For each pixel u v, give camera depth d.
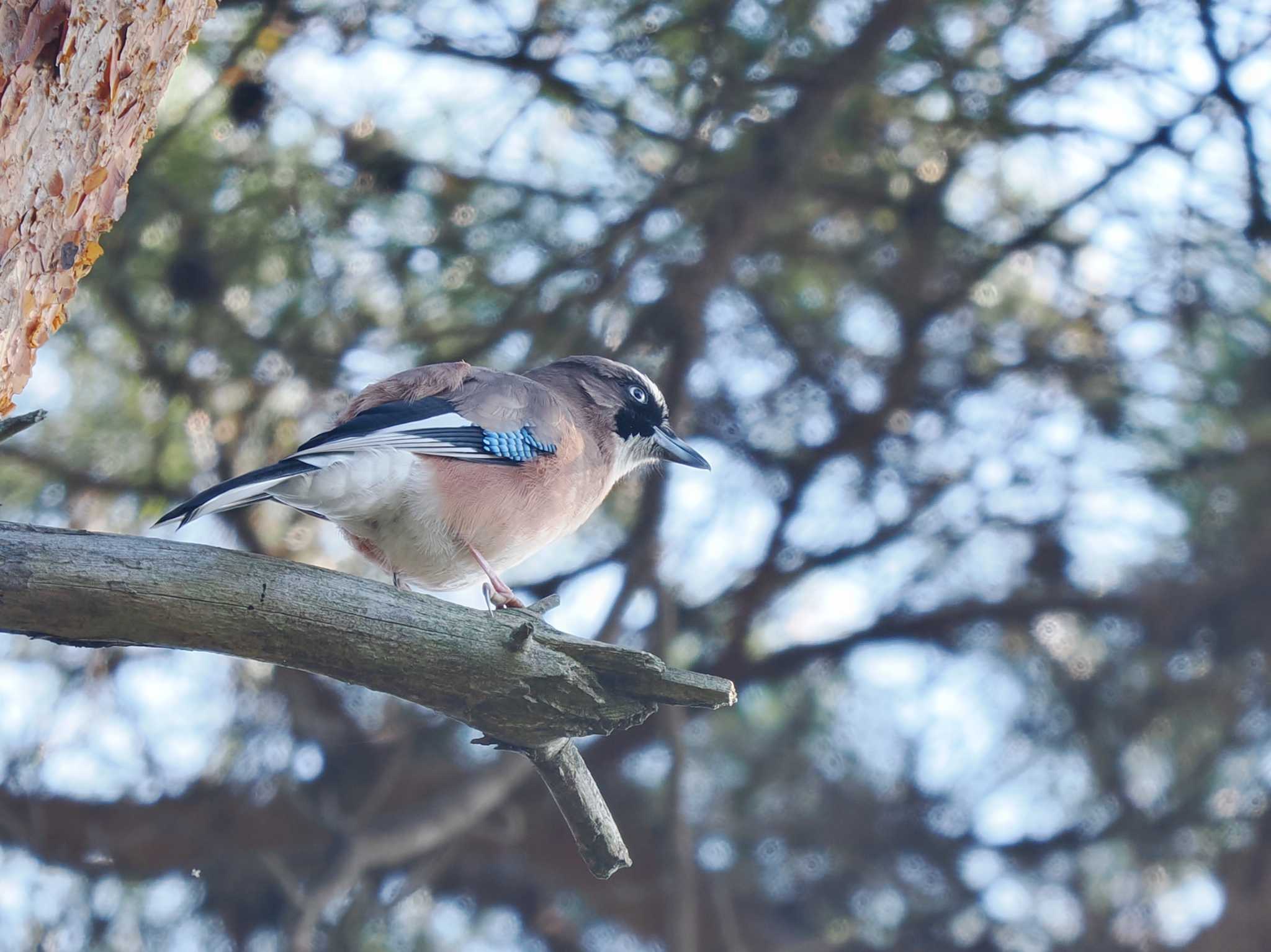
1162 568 12.65
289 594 5.43
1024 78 11.34
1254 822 12.61
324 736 12.47
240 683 12.07
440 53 10.63
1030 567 12.99
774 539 12.92
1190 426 12.09
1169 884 12.81
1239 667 12.58
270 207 10.44
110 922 11.95
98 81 5.50
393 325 10.91
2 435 5.05
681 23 10.56
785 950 13.48
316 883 11.67
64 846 11.79
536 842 13.59
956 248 12.13
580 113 10.98
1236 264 11.88
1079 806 13.08
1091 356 12.38
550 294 11.03
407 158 10.74
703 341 11.36
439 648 5.60
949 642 13.18
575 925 14.12
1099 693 12.88
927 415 12.69
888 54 11.01
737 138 11.01
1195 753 12.73
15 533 5.18
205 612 5.33
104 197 5.72
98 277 10.30
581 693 5.74
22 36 5.26
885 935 13.57
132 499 10.82
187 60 10.24
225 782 12.23
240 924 12.43
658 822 13.52
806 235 12.10
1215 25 11.23
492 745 6.01
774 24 10.59
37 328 5.61
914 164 11.75
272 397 10.78
